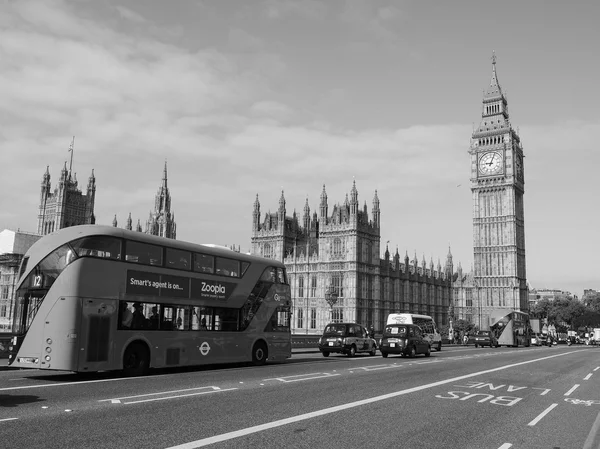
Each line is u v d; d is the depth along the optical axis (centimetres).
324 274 11575
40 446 1109
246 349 3203
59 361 2258
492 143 15938
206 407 1602
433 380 2512
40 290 2350
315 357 4281
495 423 1471
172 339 2728
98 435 1212
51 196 17725
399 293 12812
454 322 14912
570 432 1370
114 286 2472
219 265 3088
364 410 1616
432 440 1245
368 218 11925
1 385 2112
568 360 4394
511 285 15138
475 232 15788
